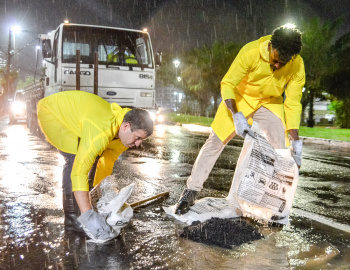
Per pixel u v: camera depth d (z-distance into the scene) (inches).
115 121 115.6
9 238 127.9
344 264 113.0
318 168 313.0
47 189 198.8
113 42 402.9
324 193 215.6
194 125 887.1
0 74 1328.7
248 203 139.6
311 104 1100.5
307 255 119.0
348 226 152.7
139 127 113.7
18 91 807.7
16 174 238.4
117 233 125.8
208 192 204.4
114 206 122.6
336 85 1037.2
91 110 117.4
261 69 138.4
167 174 254.5
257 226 145.5
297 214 167.0
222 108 151.0
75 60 385.7
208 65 1339.8
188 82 1424.7
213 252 118.9
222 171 273.7
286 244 127.9
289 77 143.9
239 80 143.0
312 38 984.3
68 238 128.4
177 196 191.8
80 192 112.9
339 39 997.2
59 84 382.6
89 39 394.9
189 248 121.6
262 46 135.4
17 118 813.2
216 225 139.9
